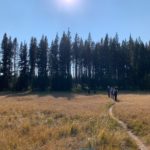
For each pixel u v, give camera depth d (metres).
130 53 123.00
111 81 119.88
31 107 39.12
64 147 16.55
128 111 34.47
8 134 19.66
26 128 21.98
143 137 20.14
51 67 113.69
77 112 33.88
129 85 118.25
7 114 31.30
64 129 21.28
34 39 114.69
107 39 124.12
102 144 17.09
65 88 109.06
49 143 17.47
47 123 25.20
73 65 121.94
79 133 20.64
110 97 68.44
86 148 16.33
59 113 32.22
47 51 115.00
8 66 110.31
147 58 122.12
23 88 108.25
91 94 86.00
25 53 112.69
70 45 116.94
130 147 17.11
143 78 116.38
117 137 18.58
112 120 27.59
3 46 110.38
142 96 73.44
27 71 111.94
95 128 22.12
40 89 108.38
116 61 121.50
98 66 121.25
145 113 31.88
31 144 17.02
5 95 88.44
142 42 125.44
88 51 121.81
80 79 121.06
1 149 15.63
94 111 37.06
